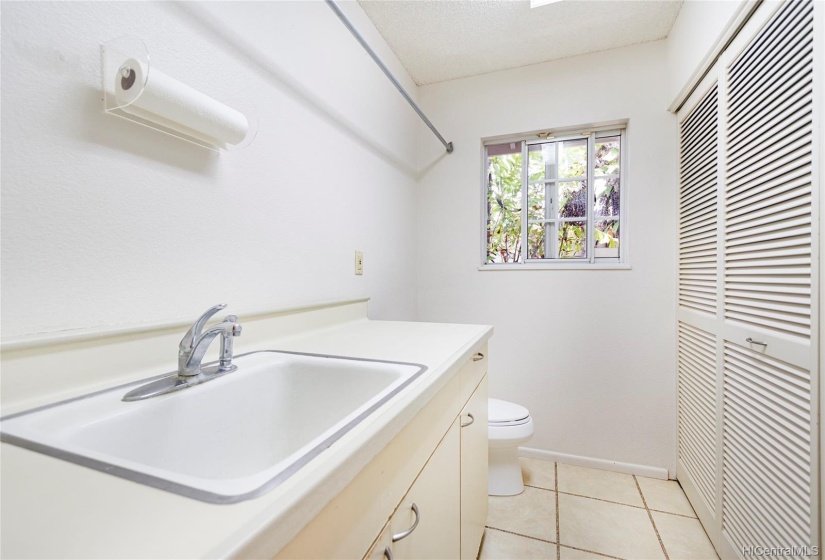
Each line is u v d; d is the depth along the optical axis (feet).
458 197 7.66
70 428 1.69
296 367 3.07
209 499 1.15
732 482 4.24
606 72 6.71
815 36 2.98
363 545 1.69
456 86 7.67
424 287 7.87
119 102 2.31
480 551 4.63
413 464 2.29
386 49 6.46
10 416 1.76
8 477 1.26
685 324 5.87
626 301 6.60
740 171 4.18
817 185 2.96
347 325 4.85
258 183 3.64
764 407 3.64
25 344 1.88
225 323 2.61
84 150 2.26
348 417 1.80
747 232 4.01
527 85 7.19
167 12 2.77
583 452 6.82
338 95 5.02
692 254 5.64
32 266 2.03
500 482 5.88
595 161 7.20
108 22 2.39
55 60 2.12
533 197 7.60
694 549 4.66
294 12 4.18
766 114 3.70
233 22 3.36
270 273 3.79
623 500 5.71
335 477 1.37
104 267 2.36
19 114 1.98
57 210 2.13
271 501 1.15
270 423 2.84
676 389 6.28
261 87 3.68
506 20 5.92
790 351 3.24
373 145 5.99
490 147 7.88
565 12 5.74
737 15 3.99
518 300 7.25
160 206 2.72
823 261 2.90
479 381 4.35
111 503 1.12
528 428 5.76
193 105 2.56
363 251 5.67
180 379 2.33
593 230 7.15
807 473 3.02
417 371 2.65
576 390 6.88
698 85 5.36
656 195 6.42
